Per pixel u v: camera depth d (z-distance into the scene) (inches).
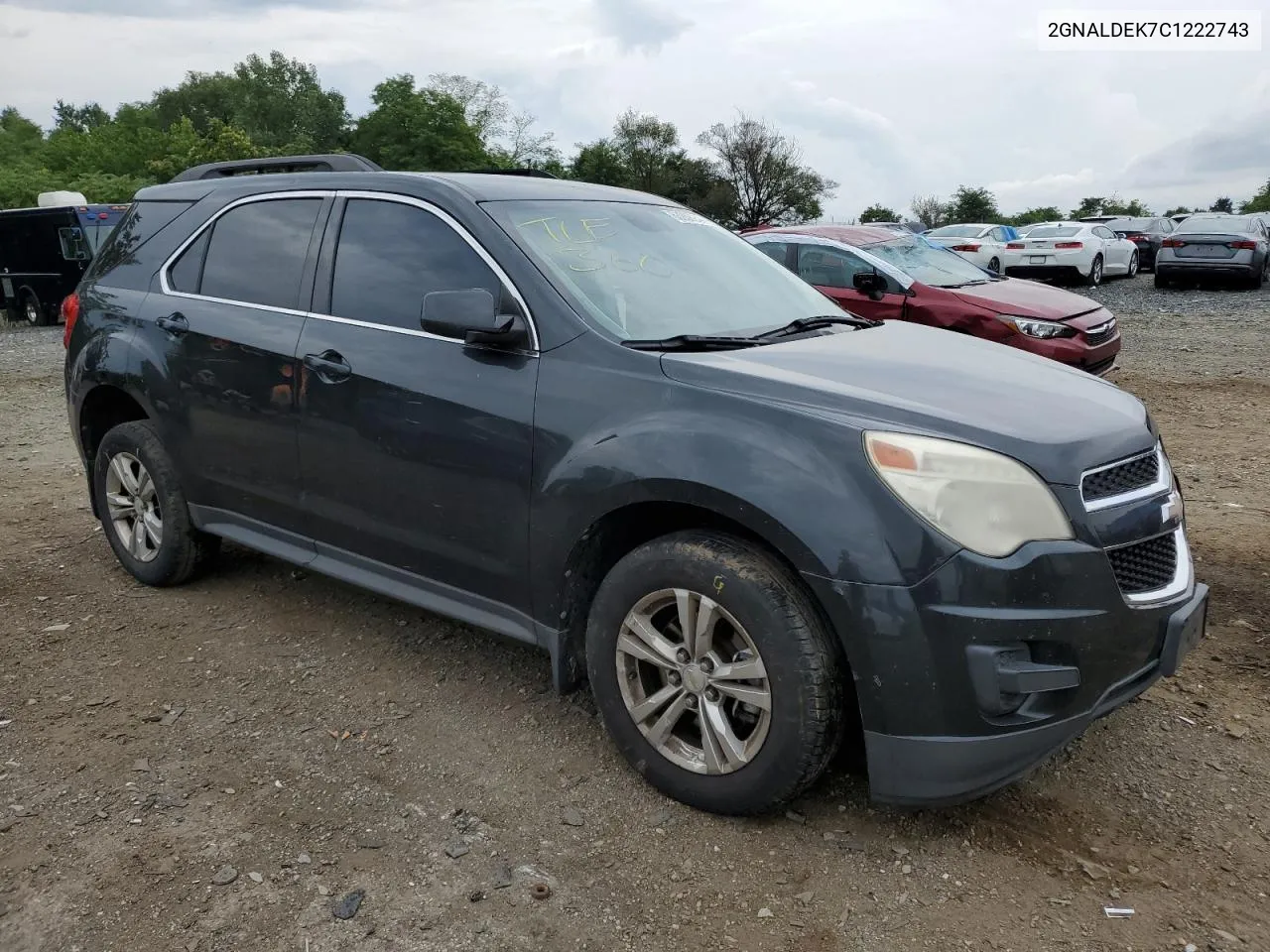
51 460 291.9
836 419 104.3
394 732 132.6
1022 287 347.3
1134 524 105.4
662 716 116.0
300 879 103.1
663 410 112.7
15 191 1876.2
